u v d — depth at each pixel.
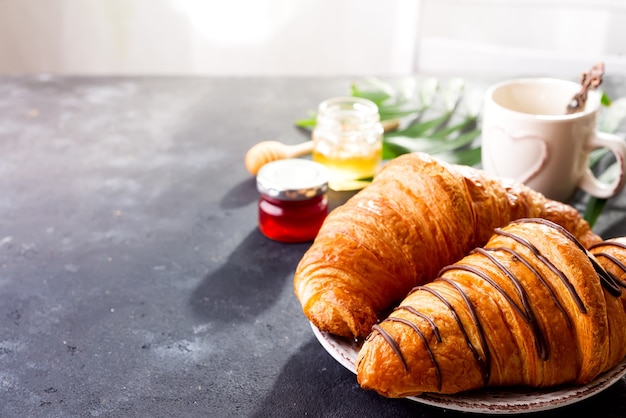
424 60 0.98
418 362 0.44
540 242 0.46
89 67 1.23
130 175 0.69
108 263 0.59
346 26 1.22
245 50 1.23
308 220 0.60
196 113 0.79
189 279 0.57
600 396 0.48
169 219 0.64
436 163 0.52
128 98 0.82
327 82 0.86
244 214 0.64
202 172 0.70
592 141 0.62
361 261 0.50
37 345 0.52
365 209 0.51
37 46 1.20
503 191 0.53
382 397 0.48
